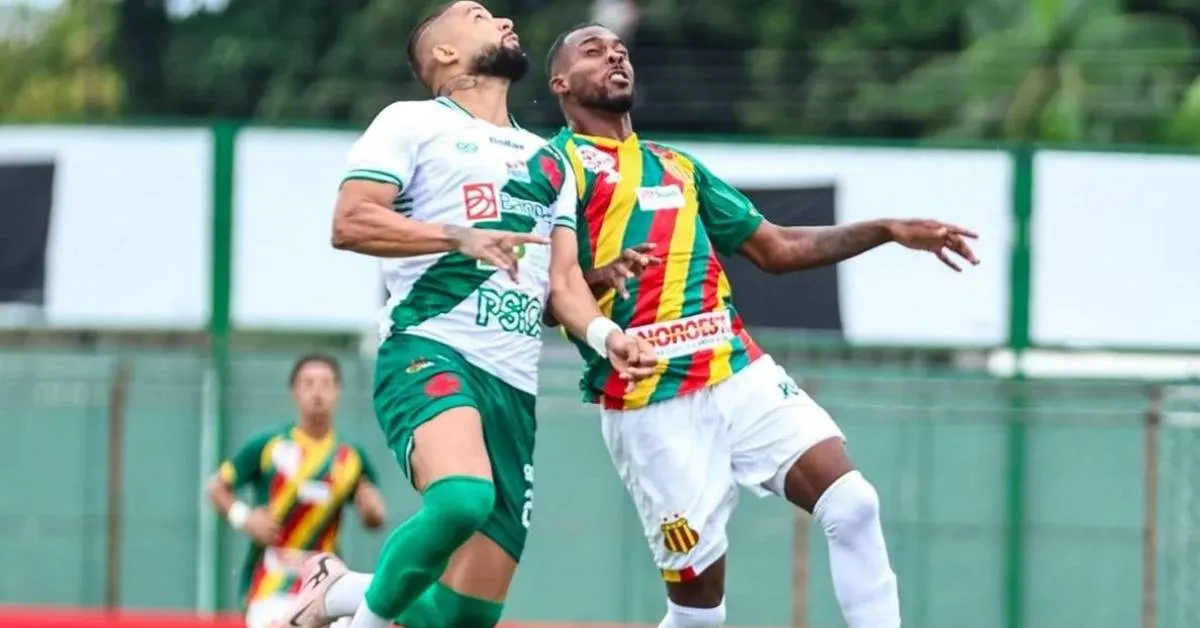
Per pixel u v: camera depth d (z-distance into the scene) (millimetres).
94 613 51531
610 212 25141
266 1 103938
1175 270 52500
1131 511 57312
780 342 53125
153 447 60250
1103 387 54156
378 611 22203
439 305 22906
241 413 57031
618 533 60344
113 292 54594
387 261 23547
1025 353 53719
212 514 58656
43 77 112188
